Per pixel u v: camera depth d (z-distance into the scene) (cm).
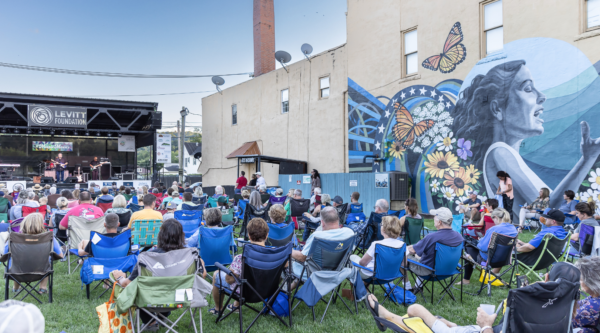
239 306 350
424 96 1160
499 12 1001
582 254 502
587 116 836
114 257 452
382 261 394
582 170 839
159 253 322
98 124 2267
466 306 427
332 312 411
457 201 1070
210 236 455
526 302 203
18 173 2217
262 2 1994
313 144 1595
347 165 1450
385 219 409
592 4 844
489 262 449
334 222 409
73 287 499
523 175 935
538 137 910
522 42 945
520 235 809
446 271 421
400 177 1137
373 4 1324
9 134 2194
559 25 884
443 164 1106
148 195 542
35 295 469
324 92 1564
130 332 307
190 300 305
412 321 262
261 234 369
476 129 1031
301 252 402
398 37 1240
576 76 854
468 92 1052
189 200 741
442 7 1119
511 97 962
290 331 361
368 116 1337
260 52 1988
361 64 1362
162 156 1988
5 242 447
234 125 2097
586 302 229
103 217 573
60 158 2108
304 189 1444
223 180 2181
